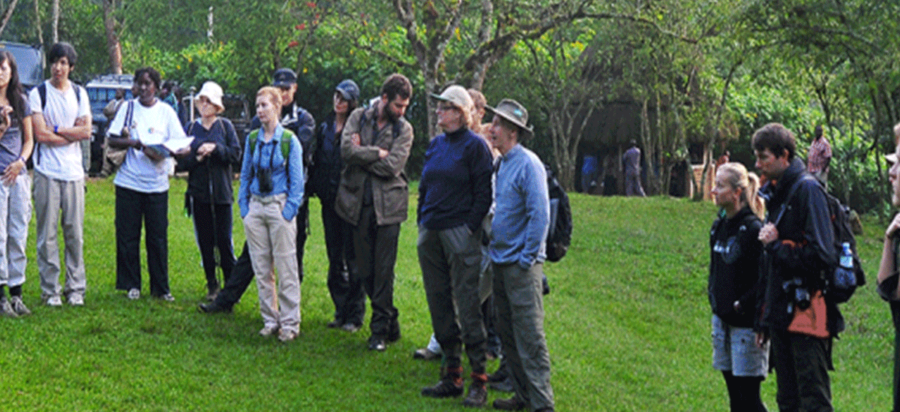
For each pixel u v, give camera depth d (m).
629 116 30.64
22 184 7.86
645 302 12.29
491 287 7.57
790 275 5.56
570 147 32.47
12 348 7.06
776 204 5.70
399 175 7.95
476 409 6.84
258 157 7.97
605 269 14.14
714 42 23.33
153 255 8.88
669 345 10.28
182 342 7.71
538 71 29.03
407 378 7.50
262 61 26.12
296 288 8.12
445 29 18.86
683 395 8.13
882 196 24.94
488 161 6.94
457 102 6.92
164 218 8.88
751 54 20.80
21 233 7.91
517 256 6.50
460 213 6.91
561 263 14.30
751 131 33.16
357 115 7.92
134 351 7.36
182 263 10.66
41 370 6.69
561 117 30.14
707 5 21.08
